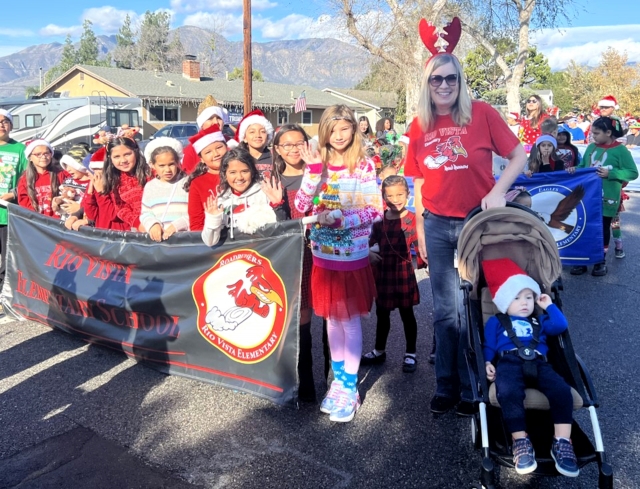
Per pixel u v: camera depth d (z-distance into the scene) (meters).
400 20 22.56
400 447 3.57
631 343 5.19
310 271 4.02
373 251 4.61
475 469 3.33
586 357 4.89
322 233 3.84
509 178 3.58
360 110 44.81
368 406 4.10
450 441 3.63
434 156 3.76
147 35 81.88
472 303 3.58
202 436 3.72
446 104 3.66
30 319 5.83
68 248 5.34
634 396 4.18
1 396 4.27
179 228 4.54
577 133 16.72
